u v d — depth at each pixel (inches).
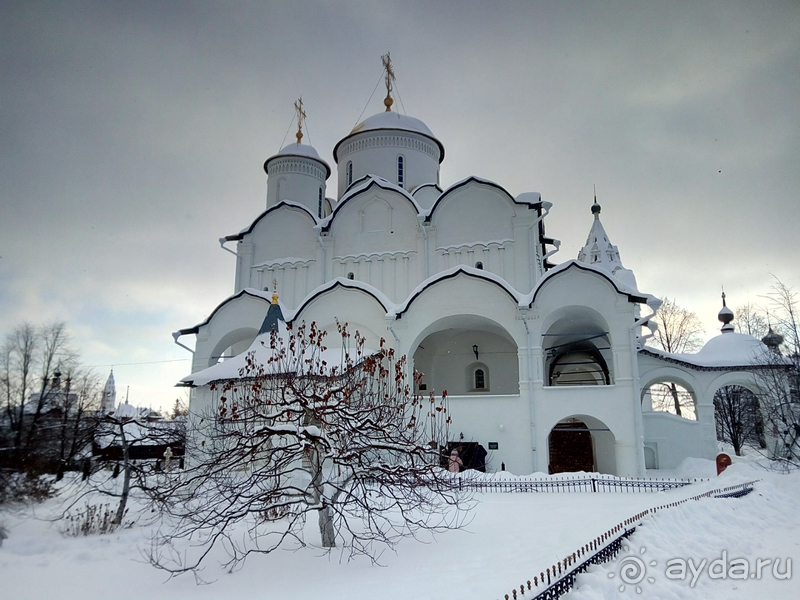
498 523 463.2
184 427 660.1
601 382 1166.3
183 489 539.2
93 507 520.4
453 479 467.5
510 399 822.5
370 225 1049.5
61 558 388.8
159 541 433.1
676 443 1031.0
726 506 505.0
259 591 293.7
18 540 431.2
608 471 964.0
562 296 833.5
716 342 1079.6
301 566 344.2
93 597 296.8
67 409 759.1
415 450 398.9
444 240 1000.2
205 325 969.5
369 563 343.3
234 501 359.9
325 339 893.2
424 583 288.8
